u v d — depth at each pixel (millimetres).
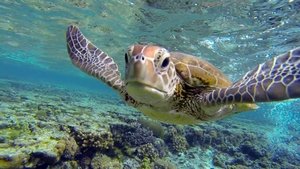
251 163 13062
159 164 9188
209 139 13727
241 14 11789
